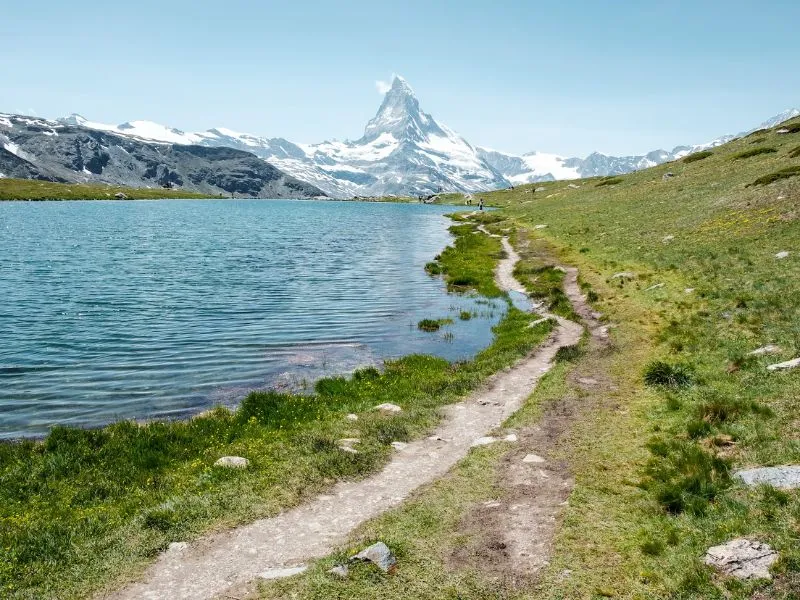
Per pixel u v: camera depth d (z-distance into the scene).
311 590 11.30
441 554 12.42
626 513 13.32
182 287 52.50
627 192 97.50
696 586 10.19
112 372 28.83
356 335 36.41
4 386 26.69
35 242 88.00
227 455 18.34
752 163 79.44
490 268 60.22
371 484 16.42
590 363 26.22
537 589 10.98
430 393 24.84
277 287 52.97
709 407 17.81
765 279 31.62
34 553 12.75
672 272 39.88
